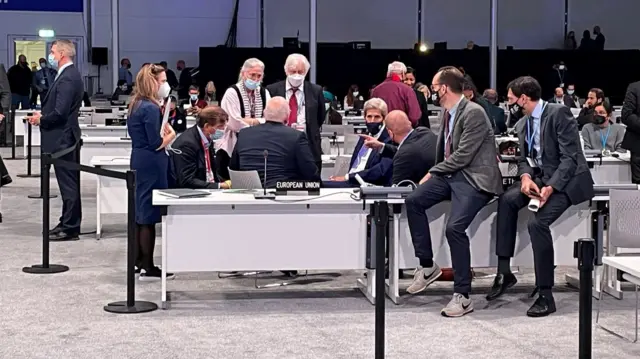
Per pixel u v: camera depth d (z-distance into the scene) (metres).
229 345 4.67
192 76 18.88
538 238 5.34
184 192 5.55
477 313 5.39
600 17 20.97
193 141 6.49
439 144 5.67
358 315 5.32
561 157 5.39
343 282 6.26
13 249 7.28
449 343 4.73
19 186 11.48
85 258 6.94
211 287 6.05
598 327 5.08
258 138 6.16
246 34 20.31
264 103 7.22
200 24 20.19
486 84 19.30
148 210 6.16
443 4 20.81
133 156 6.13
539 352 4.57
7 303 5.52
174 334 4.87
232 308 5.47
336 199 5.43
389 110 7.59
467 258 5.35
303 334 4.89
